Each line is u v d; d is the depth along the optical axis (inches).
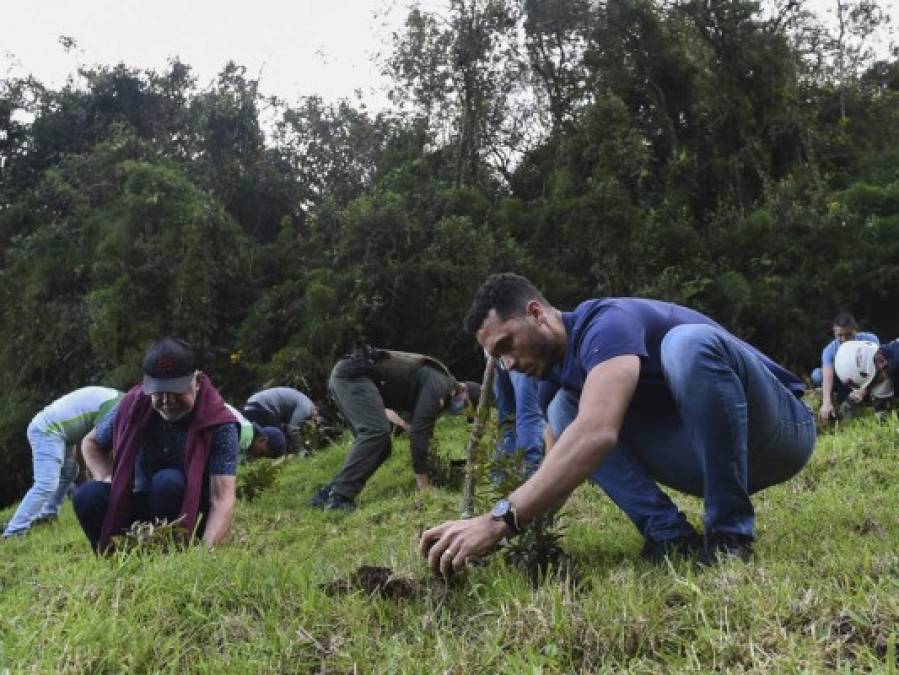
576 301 661.9
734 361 131.6
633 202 724.7
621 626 99.0
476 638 107.0
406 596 123.2
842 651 88.2
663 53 800.9
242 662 102.7
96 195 832.9
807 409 147.3
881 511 165.3
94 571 129.9
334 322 643.5
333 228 770.2
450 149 807.1
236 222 820.0
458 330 645.3
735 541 129.7
